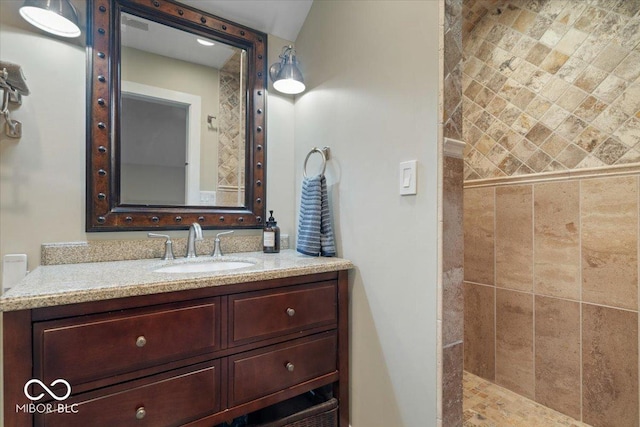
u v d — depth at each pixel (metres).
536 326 1.74
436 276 1.06
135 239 1.39
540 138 1.73
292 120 1.85
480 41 2.03
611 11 1.48
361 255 1.36
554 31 1.69
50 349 0.81
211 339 1.04
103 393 0.87
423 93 1.11
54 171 1.24
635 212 1.40
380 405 1.26
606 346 1.48
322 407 1.32
